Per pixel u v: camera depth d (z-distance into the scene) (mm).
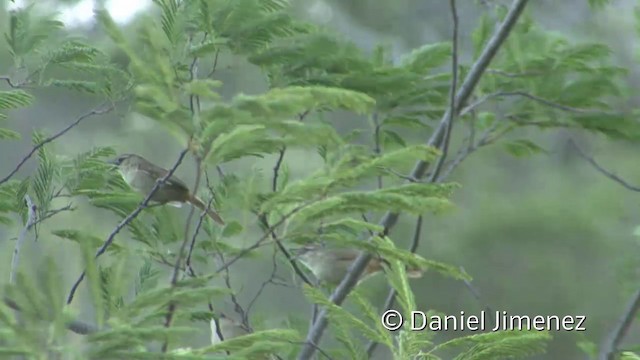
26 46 10906
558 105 14641
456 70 13688
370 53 14062
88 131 21688
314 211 7562
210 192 9859
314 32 11414
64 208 10562
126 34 6777
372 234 10516
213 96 6766
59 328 5816
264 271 19656
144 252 9836
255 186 7707
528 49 14938
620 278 15633
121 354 6180
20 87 10914
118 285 6637
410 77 12555
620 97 15031
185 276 9297
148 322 6688
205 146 6926
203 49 9406
